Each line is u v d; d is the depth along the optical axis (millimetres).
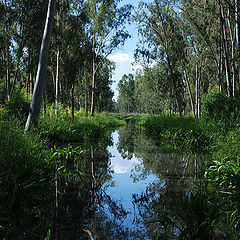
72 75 15227
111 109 82562
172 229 2910
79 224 2977
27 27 14461
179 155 7777
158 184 4789
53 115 13250
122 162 7133
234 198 3318
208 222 2484
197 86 21516
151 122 18453
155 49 19188
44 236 2643
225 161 4355
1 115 8898
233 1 11305
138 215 3305
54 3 7332
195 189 4324
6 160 3486
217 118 9469
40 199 3377
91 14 19922
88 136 12438
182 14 16266
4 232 2688
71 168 5840
